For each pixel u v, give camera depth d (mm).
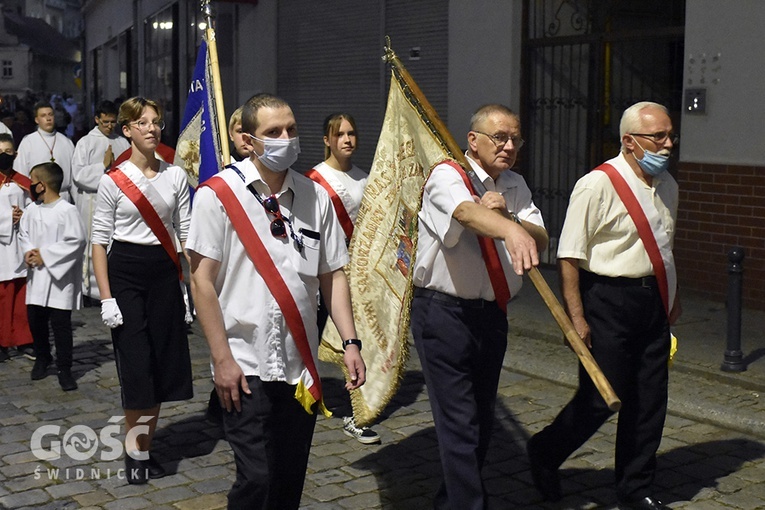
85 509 4621
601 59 9805
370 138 12672
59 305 6641
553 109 10289
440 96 11391
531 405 6258
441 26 11289
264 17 14898
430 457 5352
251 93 15516
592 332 4410
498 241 4012
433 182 3906
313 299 3635
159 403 5020
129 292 4984
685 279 8922
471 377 4082
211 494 4824
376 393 5082
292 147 3432
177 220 5168
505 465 5223
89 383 6840
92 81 37031
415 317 4148
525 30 10312
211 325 3471
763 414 5816
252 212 3490
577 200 4320
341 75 13164
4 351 7469
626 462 4535
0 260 7340
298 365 3574
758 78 8156
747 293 8422
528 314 8344
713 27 8453
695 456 5316
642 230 4312
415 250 4168
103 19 31984
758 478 4992
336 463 5250
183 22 19266
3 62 63250
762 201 8219
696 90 8633
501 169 4066
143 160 5090
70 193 10172
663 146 4234
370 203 5160
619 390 4406
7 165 7422
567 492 4824
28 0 75688
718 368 6617
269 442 3551
